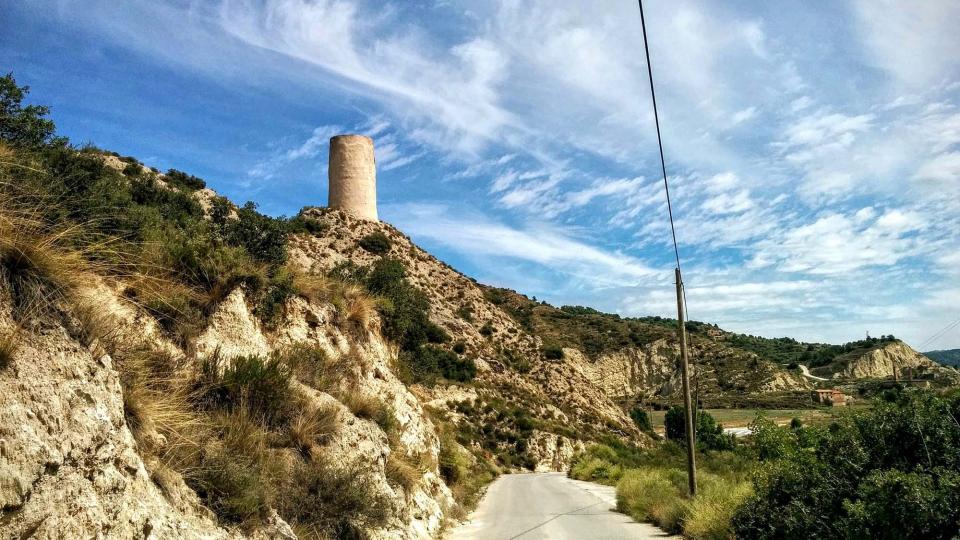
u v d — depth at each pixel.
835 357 145.88
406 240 83.31
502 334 81.44
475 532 16.02
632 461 42.66
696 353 136.75
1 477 4.02
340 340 14.55
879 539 7.82
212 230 13.38
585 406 75.62
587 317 148.00
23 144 9.77
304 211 67.69
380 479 10.91
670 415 62.69
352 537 8.98
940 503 7.24
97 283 7.13
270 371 9.39
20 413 4.33
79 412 4.85
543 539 14.81
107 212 9.22
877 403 9.61
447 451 23.08
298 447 9.32
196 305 10.26
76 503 4.50
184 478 6.32
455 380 60.84
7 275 4.89
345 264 29.48
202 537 5.81
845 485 9.20
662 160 15.72
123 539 4.80
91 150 12.85
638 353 131.62
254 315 11.73
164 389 7.54
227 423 7.93
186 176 32.78
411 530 11.76
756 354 137.62
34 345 4.73
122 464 5.18
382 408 13.03
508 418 58.53
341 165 70.94
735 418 85.50
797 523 9.63
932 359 139.00
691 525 14.50
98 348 5.50
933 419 8.63
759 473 11.64
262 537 6.80
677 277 21.88
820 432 10.62
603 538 15.02
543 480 39.44
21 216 5.48
